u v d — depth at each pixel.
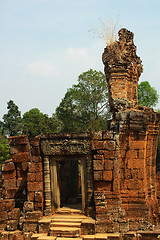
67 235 12.46
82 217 13.55
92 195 13.74
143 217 13.42
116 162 13.63
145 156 14.79
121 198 13.85
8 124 50.31
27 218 13.68
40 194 13.93
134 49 16.77
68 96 40.06
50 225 13.09
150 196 15.19
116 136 13.77
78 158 14.21
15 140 14.73
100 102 39.09
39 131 41.56
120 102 14.91
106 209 13.14
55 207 14.29
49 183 14.21
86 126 38.38
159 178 17.23
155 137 15.98
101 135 13.82
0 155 35.88
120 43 16.36
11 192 14.84
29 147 14.63
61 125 41.62
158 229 13.53
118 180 13.61
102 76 39.25
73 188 20.09
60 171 17.67
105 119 38.38
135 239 12.77
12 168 14.96
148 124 14.41
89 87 38.94
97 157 13.65
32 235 12.81
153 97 41.19
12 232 13.43
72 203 17.64
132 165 14.02
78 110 39.00
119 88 15.20
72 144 13.96
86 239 12.16
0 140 42.25
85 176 14.04
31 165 14.22
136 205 13.67
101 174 13.54
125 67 15.42
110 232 12.86
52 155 14.30
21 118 52.16
